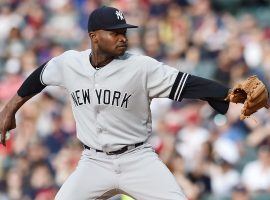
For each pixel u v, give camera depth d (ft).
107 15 63.05
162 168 64.80
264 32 176.04
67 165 139.54
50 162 142.72
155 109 150.30
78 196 65.26
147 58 63.98
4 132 69.31
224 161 132.16
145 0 189.37
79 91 65.21
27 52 185.57
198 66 163.94
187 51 170.40
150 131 66.28
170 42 176.24
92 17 63.93
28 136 152.56
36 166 141.18
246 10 193.88
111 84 63.82
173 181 64.44
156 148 131.13
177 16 181.78
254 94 60.13
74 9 199.00
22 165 142.92
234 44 163.53
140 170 64.64
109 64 64.08
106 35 63.05
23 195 140.56
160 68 63.46
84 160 66.23
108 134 64.85
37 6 203.21
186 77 62.64
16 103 68.59
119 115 64.23
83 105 65.31
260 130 138.21
